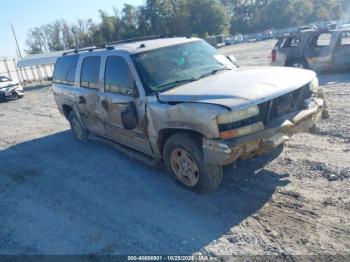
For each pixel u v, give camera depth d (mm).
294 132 4289
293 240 3461
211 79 4734
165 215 4254
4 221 4734
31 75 36625
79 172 6070
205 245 3592
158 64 5129
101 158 6598
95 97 6078
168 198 4645
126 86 5199
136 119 5012
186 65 5262
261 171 4965
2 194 5648
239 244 3525
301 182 4516
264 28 92062
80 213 4637
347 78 10734
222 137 3861
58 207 4898
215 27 76188
